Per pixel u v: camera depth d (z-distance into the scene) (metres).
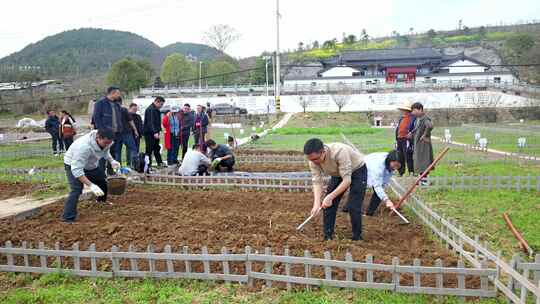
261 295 4.72
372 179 7.21
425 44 101.75
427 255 5.67
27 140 27.47
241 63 92.31
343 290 4.73
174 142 13.59
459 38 101.94
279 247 5.82
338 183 6.16
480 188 9.59
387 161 7.15
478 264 4.95
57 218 7.70
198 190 10.20
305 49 110.94
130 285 5.06
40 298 4.79
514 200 8.70
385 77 62.22
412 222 7.34
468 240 5.42
